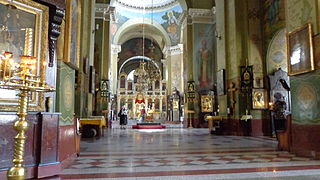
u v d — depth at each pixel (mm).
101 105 17859
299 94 6762
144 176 4062
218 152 6777
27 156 3766
